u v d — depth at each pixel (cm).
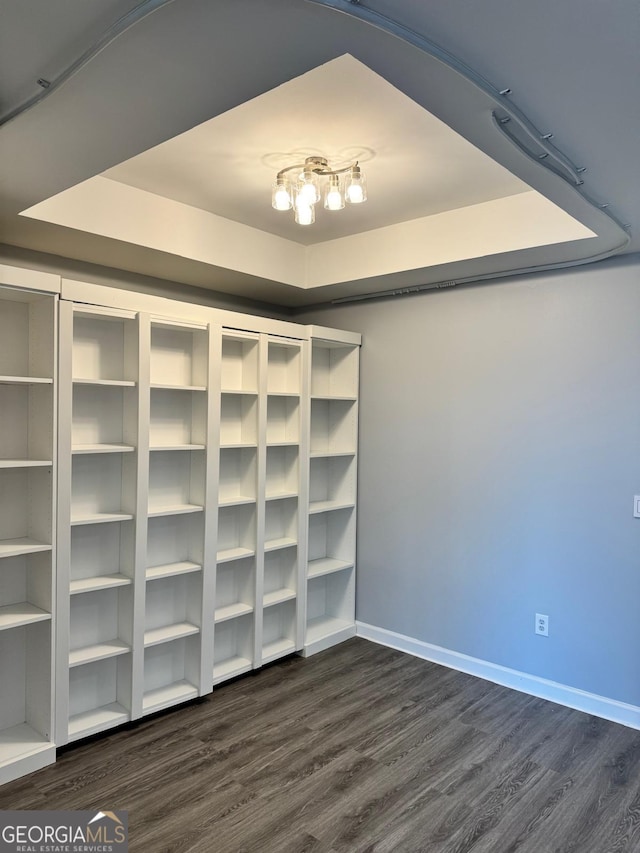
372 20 127
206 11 126
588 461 325
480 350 370
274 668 379
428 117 230
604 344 320
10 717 281
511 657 355
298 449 394
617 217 252
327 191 296
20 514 281
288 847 218
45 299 270
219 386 337
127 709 302
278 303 464
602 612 321
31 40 141
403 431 409
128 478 307
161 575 313
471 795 250
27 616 263
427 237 343
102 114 175
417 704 331
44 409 271
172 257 330
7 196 240
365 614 434
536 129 179
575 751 285
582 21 129
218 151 262
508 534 356
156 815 234
